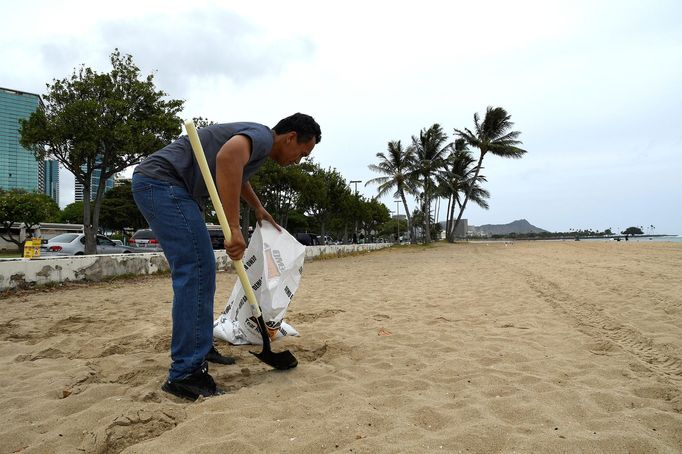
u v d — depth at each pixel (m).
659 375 2.76
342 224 51.22
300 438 1.91
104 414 2.13
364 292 7.31
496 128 47.12
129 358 3.15
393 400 2.37
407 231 96.50
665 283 6.72
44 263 7.96
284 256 3.14
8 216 24.45
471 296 6.57
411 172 47.78
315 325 4.53
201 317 2.43
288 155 2.75
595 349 3.47
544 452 1.78
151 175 2.42
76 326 4.44
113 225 42.41
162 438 1.88
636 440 1.86
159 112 15.77
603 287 6.68
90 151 14.59
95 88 14.87
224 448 1.80
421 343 3.71
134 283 8.92
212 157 2.50
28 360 3.24
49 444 1.85
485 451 1.80
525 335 3.96
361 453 1.77
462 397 2.40
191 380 2.41
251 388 2.51
